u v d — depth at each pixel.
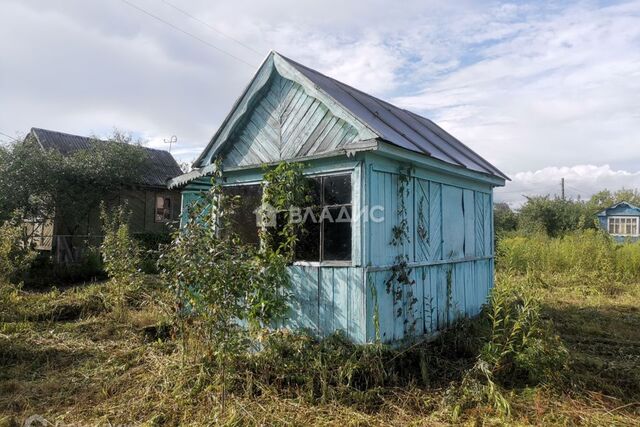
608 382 5.04
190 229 4.63
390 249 5.80
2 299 7.84
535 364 4.77
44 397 4.61
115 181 16.73
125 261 8.73
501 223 31.12
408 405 4.37
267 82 6.66
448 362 5.60
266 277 4.95
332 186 5.79
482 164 8.80
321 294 5.71
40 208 14.90
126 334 6.82
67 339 6.51
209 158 7.35
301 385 4.61
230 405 4.22
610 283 12.05
